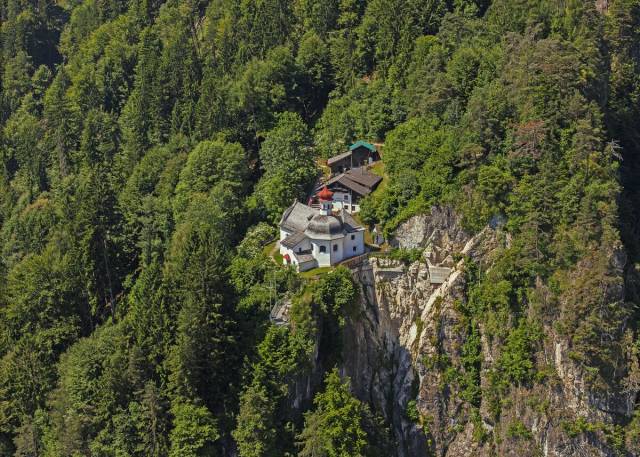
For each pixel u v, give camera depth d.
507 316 150.50
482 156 158.50
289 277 147.38
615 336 146.75
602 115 161.38
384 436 142.75
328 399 134.00
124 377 139.00
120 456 132.75
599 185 150.88
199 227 160.38
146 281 146.62
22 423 147.62
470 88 178.38
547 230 150.62
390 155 173.25
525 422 146.62
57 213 197.38
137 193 199.00
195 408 132.12
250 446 127.88
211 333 136.12
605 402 145.12
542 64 163.38
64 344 159.75
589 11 184.38
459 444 152.12
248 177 195.75
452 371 153.62
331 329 147.00
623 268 153.38
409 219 159.75
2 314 162.88
